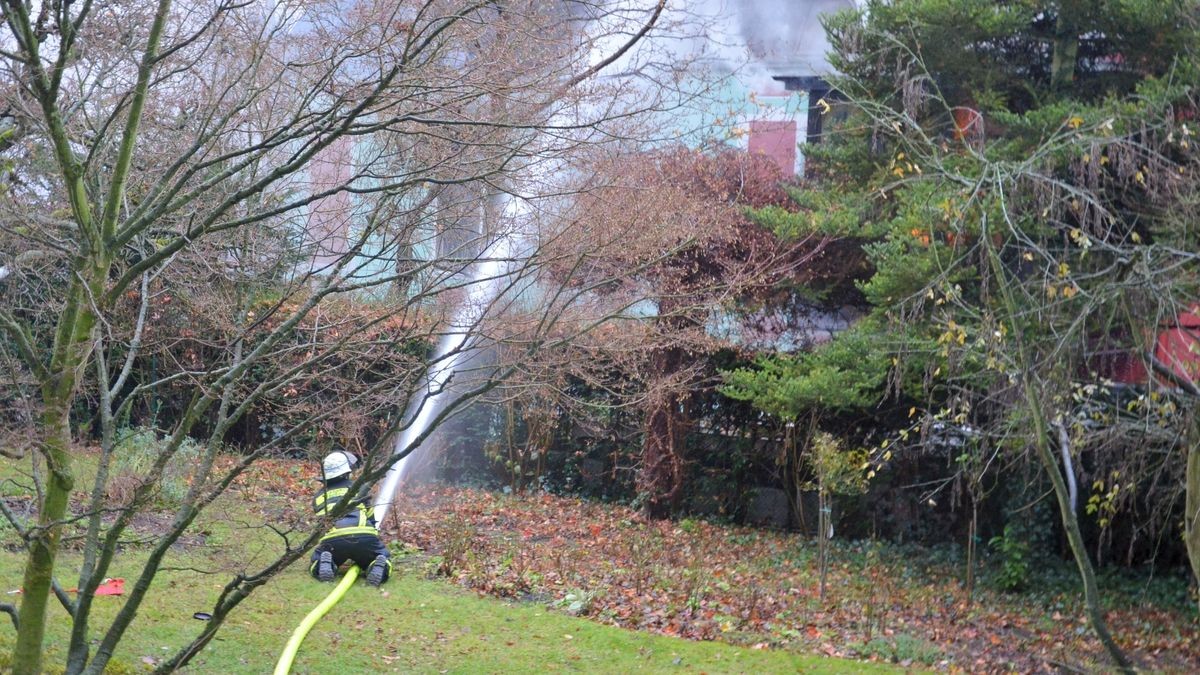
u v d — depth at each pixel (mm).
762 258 11383
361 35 4926
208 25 4848
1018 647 9648
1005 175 7008
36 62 4309
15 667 4570
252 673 6379
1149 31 11281
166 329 6391
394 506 11102
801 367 12398
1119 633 10531
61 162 4496
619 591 9625
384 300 6594
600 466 15172
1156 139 8242
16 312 6070
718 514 14383
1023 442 8828
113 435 5312
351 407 6496
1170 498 9609
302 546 4688
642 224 6547
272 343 4988
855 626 9539
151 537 6270
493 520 12695
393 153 5781
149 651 6469
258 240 6113
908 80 8648
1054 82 12000
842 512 13789
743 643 8430
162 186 4910
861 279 12711
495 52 5250
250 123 5617
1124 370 8383
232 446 13242
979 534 13297
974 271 9984
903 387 11547
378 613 8047
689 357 12711
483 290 6488
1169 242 7277
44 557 4602
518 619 8328
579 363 7656
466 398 4742
